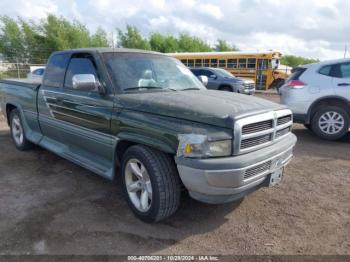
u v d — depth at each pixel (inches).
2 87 245.6
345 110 255.9
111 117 137.7
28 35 1424.7
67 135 173.9
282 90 287.7
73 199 150.7
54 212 137.7
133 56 163.6
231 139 110.7
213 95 143.3
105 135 143.3
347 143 260.4
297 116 271.7
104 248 112.4
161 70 167.3
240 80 633.6
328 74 260.5
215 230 125.0
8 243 114.7
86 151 165.8
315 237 120.3
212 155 109.2
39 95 194.9
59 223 128.6
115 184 168.9
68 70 173.9
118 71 149.9
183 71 179.8
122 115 133.0
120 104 136.3
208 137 108.2
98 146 149.8
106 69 148.5
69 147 180.5
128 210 140.1
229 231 124.3
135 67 157.3
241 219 133.6
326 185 169.8
